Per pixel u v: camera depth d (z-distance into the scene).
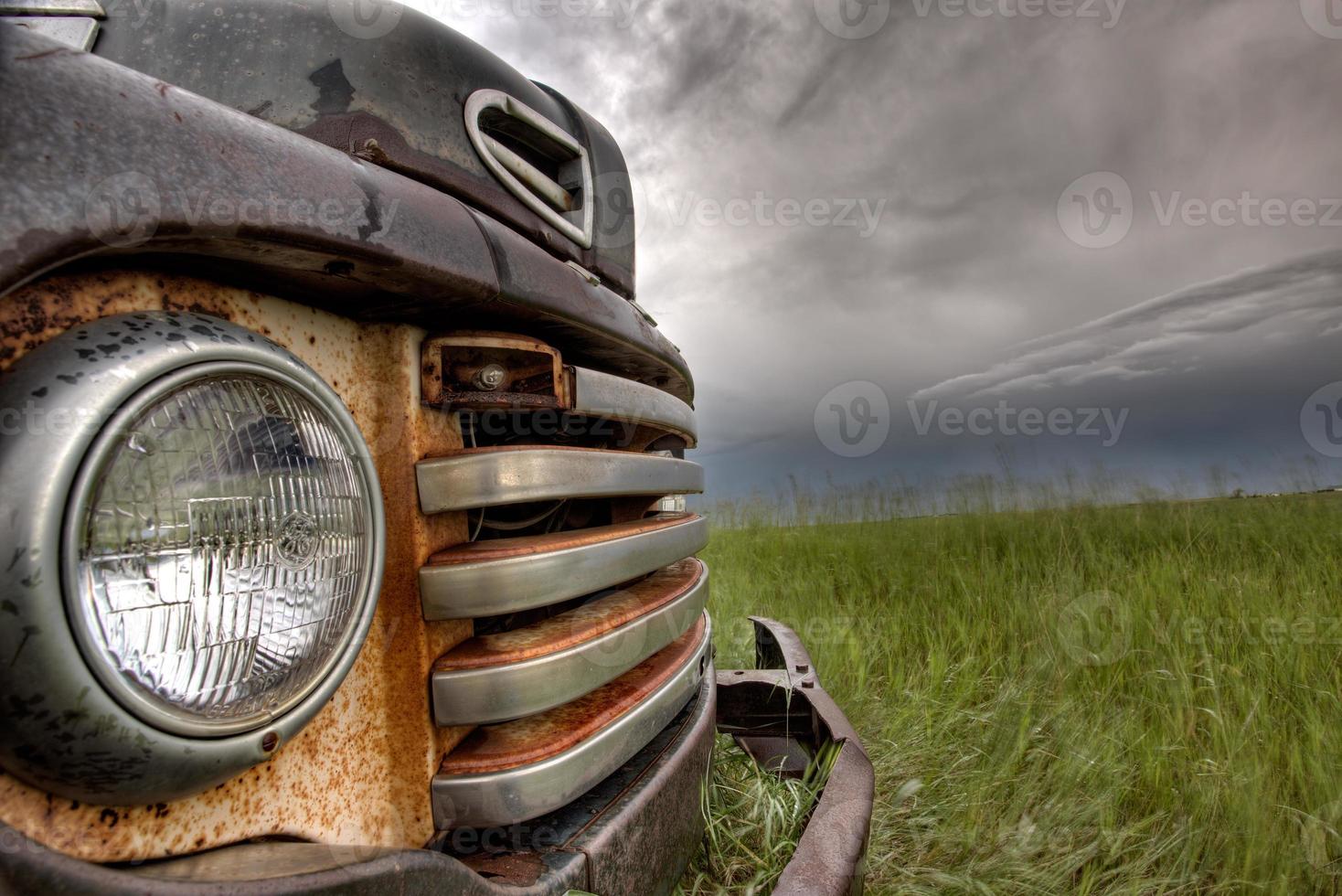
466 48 1.29
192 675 0.65
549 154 1.49
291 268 0.81
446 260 0.94
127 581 0.60
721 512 9.48
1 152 0.55
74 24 1.22
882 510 7.68
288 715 0.75
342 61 1.12
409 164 1.11
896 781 2.50
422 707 1.01
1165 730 2.68
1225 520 5.79
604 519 1.75
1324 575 4.35
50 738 0.56
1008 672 3.46
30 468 0.55
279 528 0.75
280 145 0.79
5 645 0.53
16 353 0.59
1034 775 2.45
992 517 6.48
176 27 1.19
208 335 0.71
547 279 1.18
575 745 1.11
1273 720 2.67
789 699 2.37
